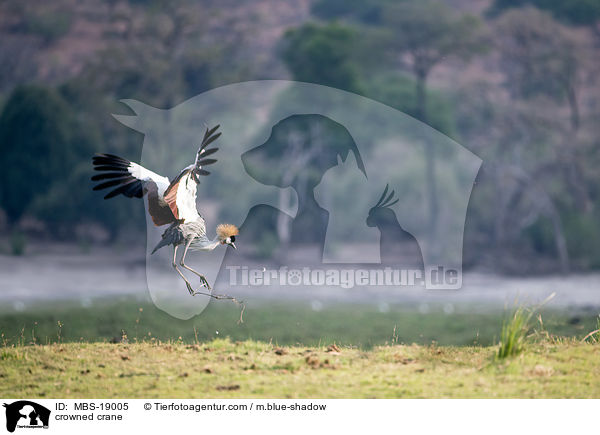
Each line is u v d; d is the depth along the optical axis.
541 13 183.38
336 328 71.50
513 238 151.00
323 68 157.00
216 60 179.12
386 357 34.97
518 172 154.12
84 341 52.19
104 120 161.38
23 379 30.83
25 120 153.75
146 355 35.12
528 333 42.69
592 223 155.00
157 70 167.75
